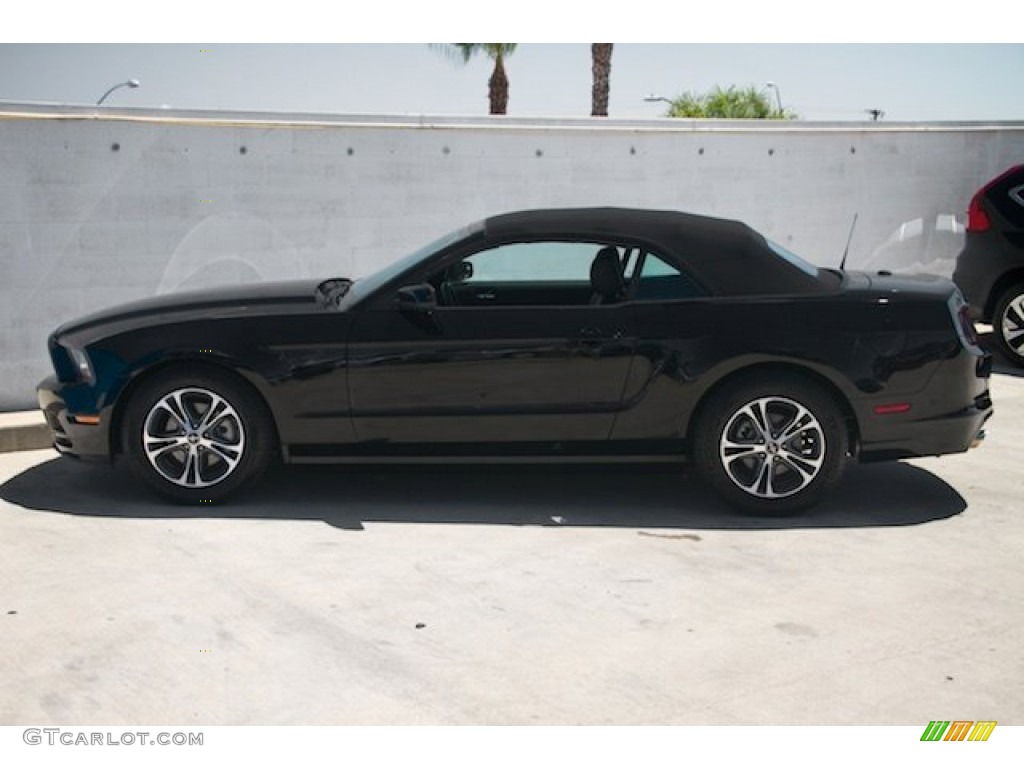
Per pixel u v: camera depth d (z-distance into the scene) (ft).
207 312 19.95
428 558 17.37
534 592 15.98
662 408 19.22
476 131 32.17
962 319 19.63
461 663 13.71
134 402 19.66
